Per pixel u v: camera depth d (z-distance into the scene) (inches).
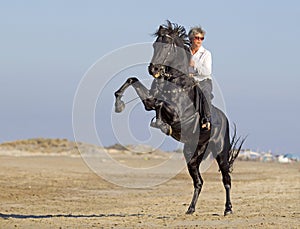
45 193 945.5
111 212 727.1
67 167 1534.2
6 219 628.4
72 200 866.8
